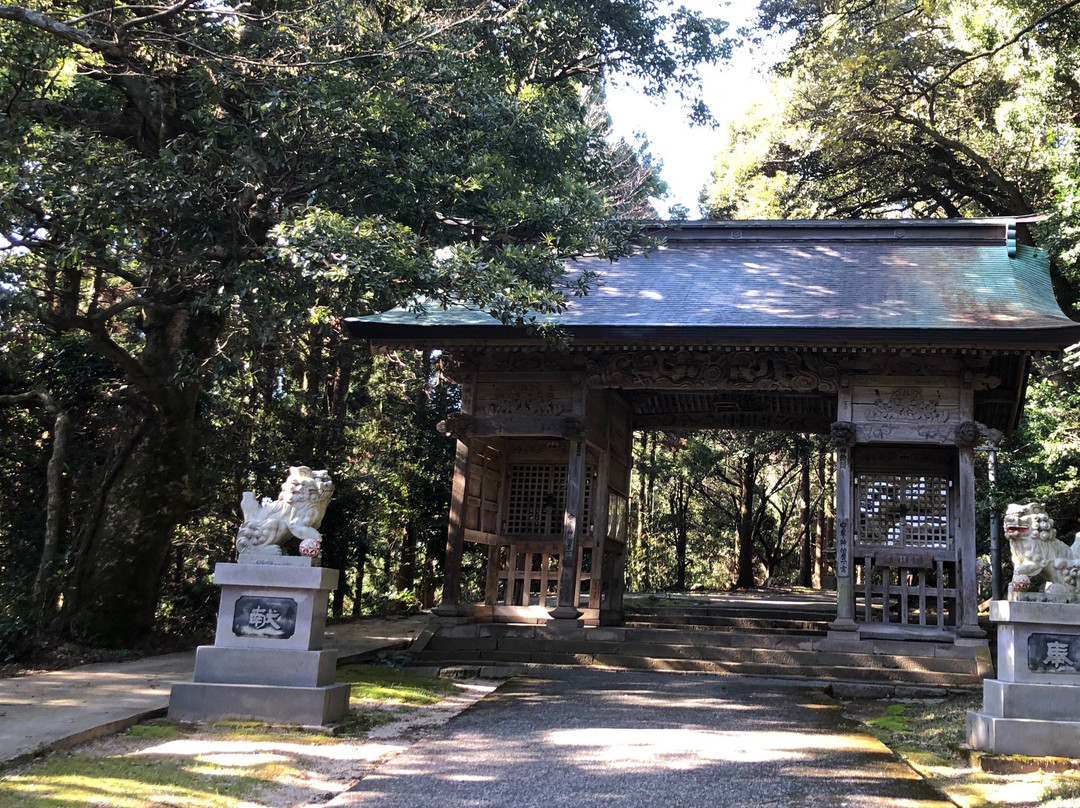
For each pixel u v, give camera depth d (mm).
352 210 11281
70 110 11977
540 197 12242
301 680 7586
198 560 17438
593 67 18703
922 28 20531
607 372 14125
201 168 10523
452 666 11961
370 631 14953
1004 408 15586
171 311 12203
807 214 26031
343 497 17734
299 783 6008
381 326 13484
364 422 20641
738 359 13805
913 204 26672
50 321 10688
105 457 14320
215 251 11258
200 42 10305
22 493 15195
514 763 6707
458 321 13609
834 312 13297
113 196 9812
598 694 9945
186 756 6324
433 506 20141
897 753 7484
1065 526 14875
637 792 5969
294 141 10680
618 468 16406
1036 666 7348
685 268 15820
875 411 13359
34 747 6152
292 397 19609
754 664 12047
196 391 12500
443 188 11297
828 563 34250
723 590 32375
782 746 7422
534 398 14312
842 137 23094
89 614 11531
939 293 13891
